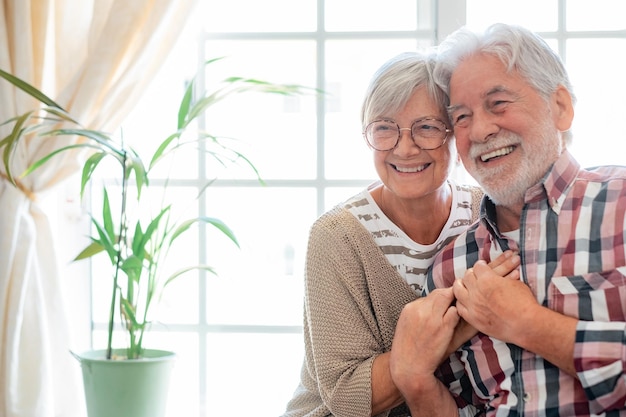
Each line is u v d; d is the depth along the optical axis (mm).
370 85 1728
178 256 2545
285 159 2527
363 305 1772
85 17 2320
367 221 1814
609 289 1485
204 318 2510
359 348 1738
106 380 2027
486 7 2398
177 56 2373
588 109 2414
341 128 2480
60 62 2311
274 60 2514
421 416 1681
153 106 2568
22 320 2164
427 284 1746
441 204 1815
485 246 1675
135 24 2209
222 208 2529
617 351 1412
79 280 2488
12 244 2135
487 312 1540
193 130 2490
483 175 1577
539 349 1480
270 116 2523
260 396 2533
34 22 2248
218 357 2529
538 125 1545
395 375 1645
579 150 2434
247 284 2557
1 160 2193
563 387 1502
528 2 2393
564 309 1515
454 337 1643
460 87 1588
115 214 2549
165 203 2541
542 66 1557
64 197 2461
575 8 2393
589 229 1532
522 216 1593
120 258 2098
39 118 2172
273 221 2529
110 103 2234
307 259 1810
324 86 2451
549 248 1557
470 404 1737
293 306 2561
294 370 2527
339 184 2461
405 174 1715
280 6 2492
